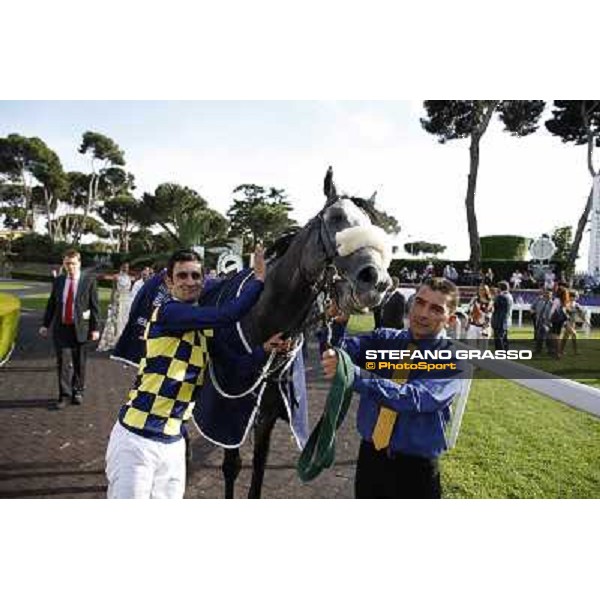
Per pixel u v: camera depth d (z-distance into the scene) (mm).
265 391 3014
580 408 5582
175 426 2311
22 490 3584
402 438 2311
